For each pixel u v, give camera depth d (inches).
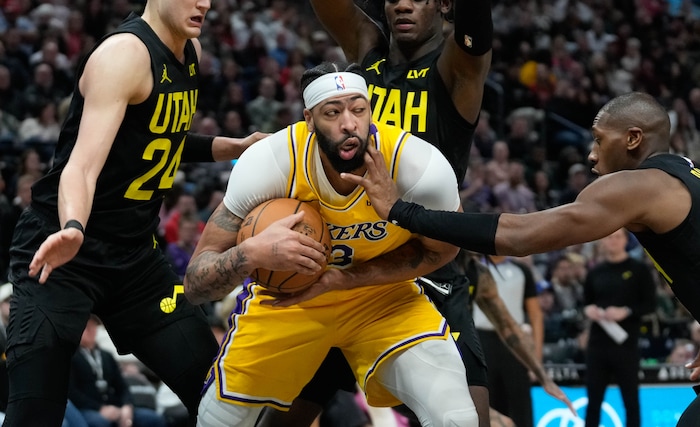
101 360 466.9
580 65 1147.9
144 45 258.2
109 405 461.1
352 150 232.5
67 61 877.2
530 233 232.5
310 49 1047.0
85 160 243.3
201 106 892.0
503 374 470.9
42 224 267.3
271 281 241.9
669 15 1349.7
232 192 248.5
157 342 281.0
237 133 872.3
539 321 497.7
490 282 380.8
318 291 244.5
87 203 237.5
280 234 230.4
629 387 553.3
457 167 302.4
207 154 310.2
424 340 254.2
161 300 281.7
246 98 933.2
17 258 269.7
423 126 294.0
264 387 264.2
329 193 242.1
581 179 924.0
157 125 264.5
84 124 248.7
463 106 291.4
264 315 260.7
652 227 237.5
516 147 975.0
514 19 1187.3
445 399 248.4
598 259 732.0
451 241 236.5
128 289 277.3
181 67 268.7
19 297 263.0
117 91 250.8
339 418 438.0
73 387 451.5
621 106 251.6
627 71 1200.8
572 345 644.7
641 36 1289.4
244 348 261.7
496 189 852.0
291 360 262.1
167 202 700.7
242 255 233.0
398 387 257.9
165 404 511.5
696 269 237.0
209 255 247.0
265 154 244.1
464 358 296.7
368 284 250.2
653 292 557.9
